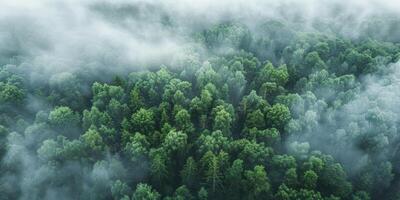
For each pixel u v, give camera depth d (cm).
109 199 8956
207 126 10238
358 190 8994
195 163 8788
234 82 11262
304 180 8481
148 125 9956
